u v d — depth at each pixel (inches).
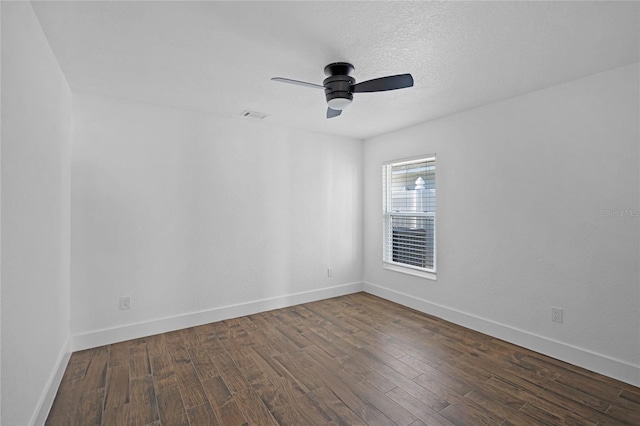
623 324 90.5
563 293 102.7
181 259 129.2
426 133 148.0
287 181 157.9
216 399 82.2
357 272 184.4
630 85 89.3
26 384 61.4
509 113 116.5
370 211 181.5
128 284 118.0
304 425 72.5
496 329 120.6
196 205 132.6
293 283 160.6
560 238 103.4
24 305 60.5
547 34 74.2
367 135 175.3
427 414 76.2
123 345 113.3
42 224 72.4
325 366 99.2
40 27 69.9
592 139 96.3
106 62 88.0
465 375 93.6
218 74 96.5
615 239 92.1
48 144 77.5
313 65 90.6
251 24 70.4
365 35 74.8
